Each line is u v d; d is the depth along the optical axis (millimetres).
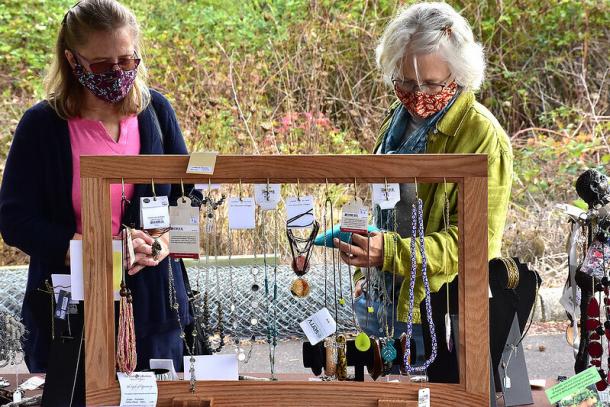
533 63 9062
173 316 2824
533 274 2520
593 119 7961
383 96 8016
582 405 2418
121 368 2334
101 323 2332
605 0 8969
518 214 6941
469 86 2699
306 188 6121
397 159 2242
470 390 2295
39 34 8672
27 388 2686
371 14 8781
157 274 2779
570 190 7289
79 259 2342
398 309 2727
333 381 2344
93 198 2293
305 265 2439
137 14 8719
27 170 2711
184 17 8797
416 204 2379
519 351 2549
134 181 2307
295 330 4723
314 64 8000
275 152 7055
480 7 9086
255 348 4805
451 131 2688
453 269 2588
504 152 2662
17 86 8375
